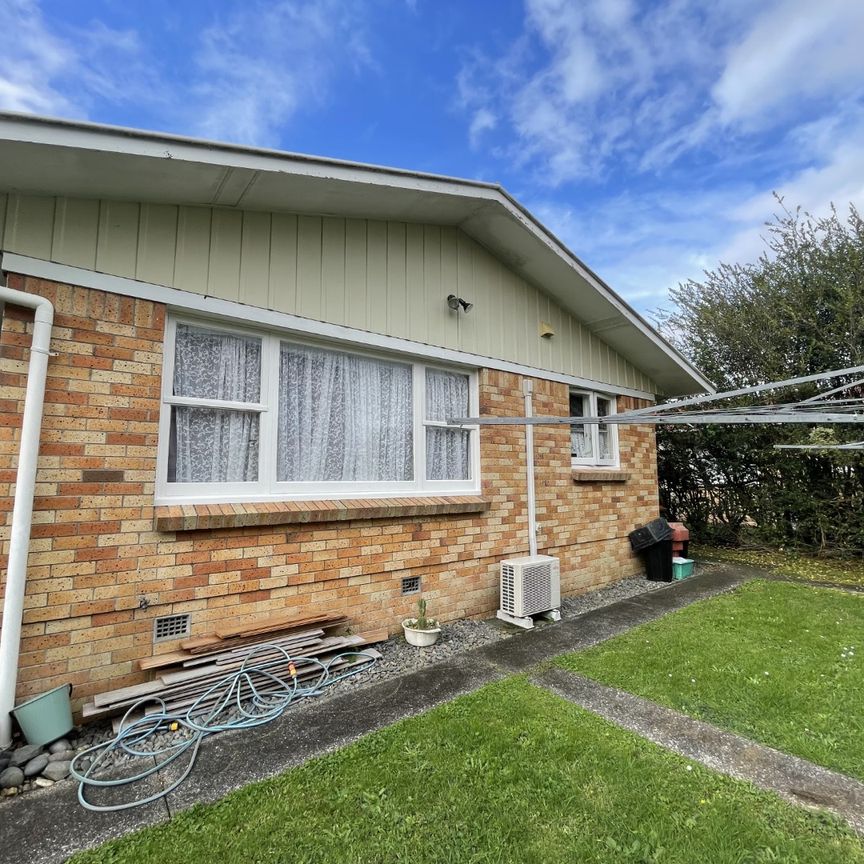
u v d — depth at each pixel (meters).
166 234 4.02
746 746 3.11
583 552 7.34
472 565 5.86
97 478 3.58
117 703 3.36
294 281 4.69
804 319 9.11
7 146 2.99
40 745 3.06
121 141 3.20
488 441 6.23
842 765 2.91
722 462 10.40
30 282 3.44
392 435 5.51
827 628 5.36
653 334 7.82
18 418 3.34
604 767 2.88
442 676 4.14
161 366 3.92
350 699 3.74
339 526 4.77
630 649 4.75
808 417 2.40
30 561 3.30
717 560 9.40
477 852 2.27
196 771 2.87
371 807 2.55
